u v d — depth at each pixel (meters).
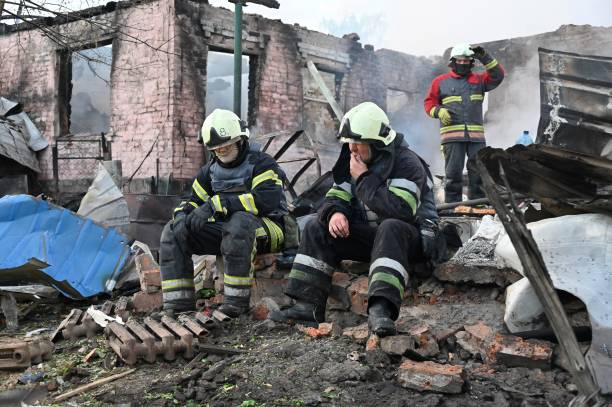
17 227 5.05
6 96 14.46
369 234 3.47
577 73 6.85
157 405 2.71
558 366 2.77
